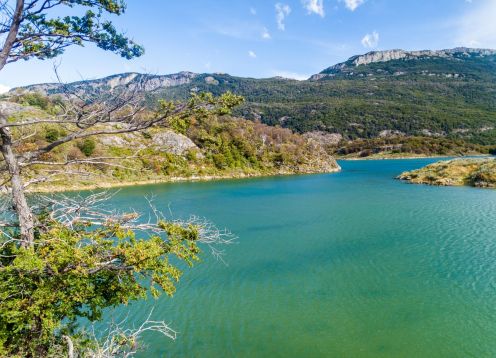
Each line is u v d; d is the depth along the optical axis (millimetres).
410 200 73062
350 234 48031
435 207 64438
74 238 12422
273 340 23938
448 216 56688
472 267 35094
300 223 55375
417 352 22578
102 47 13789
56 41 12969
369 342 23656
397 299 29188
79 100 11672
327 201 75688
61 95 11695
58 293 11625
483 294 29594
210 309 28062
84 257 11930
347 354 22453
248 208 69562
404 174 117562
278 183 116312
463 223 51844
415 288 31016
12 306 10773
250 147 158875
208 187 105125
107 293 13625
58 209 13570
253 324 25875
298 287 31781
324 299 29484
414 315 26719
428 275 33594
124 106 12172
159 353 22484
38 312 10867
